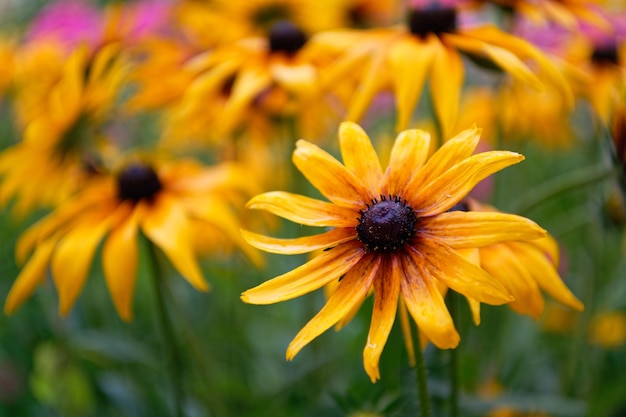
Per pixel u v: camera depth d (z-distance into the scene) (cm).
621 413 67
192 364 72
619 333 74
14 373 78
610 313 75
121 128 91
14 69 85
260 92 68
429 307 43
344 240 46
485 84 80
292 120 68
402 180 47
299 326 73
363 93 58
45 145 65
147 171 60
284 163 73
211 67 67
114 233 58
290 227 83
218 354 77
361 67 61
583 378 71
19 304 58
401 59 58
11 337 83
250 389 73
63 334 70
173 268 77
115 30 68
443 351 59
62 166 67
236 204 62
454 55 58
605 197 60
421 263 45
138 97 69
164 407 69
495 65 59
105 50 66
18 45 99
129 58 69
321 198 79
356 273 45
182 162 64
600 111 63
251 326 79
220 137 69
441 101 57
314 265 45
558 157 92
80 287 57
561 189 56
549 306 74
